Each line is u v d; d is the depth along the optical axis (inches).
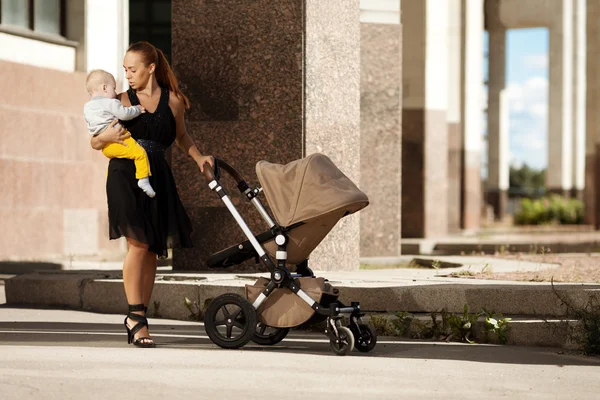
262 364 227.1
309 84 384.2
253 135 386.0
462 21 950.4
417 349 259.1
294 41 382.6
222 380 203.9
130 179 256.1
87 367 216.8
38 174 598.5
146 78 263.3
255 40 386.6
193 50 393.4
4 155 577.6
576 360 243.6
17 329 293.6
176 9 395.5
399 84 551.8
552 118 1582.2
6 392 185.5
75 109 625.0
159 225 259.0
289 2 382.9
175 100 266.2
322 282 252.1
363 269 414.6
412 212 734.5
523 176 3523.6
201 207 388.8
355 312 253.1
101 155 643.5
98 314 343.3
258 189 260.8
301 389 195.5
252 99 386.6
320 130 387.9
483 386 203.3
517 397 191.9
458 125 877.2
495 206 1665.8
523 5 1551.4
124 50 662.5
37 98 598.5
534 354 252.4
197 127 391.5
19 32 591.5
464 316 276.5
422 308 294.7
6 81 579.5
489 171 1664.6
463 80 964.6
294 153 382.6
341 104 395.5
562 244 685.3
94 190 637.9
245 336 250.5
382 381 206.8
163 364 224.4
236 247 258.8
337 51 394.0
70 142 620.7
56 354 236.4
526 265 403.9
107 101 255.9
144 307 260.5
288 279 252.1
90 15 636.1
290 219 251.8
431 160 732.7
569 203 1337.4
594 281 322.0
